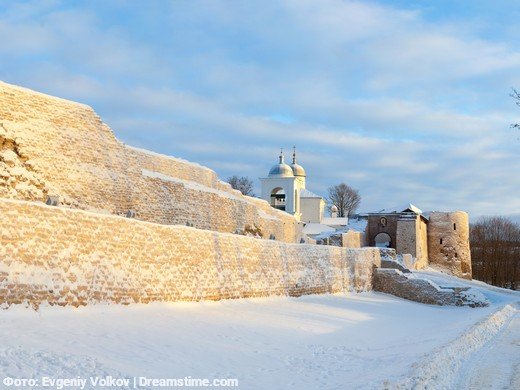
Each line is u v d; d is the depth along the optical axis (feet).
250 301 87.86
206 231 78.84
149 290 66.03
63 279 54.65
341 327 77.92
